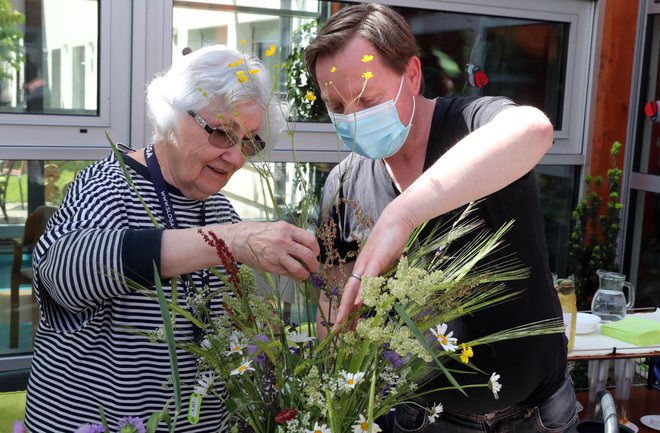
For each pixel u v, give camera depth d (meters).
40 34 2.80
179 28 3.02
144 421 1.39
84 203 1.37
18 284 2.92
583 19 3.71
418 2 3.34
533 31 3.62
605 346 2.81
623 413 3.23
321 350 1.16
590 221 3.73
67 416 1.40
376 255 1.13
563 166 3.86
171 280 1.22
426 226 1.50
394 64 1.45
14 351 2.95
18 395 1.89
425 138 1.58
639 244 4.05
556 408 1.69
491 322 1.54
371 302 1.03
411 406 1.73
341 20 1.46
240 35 3.12
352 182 1.70
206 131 1.34
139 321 1.38
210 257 1.17
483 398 1.61
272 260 1.14
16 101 2.81
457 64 3.48
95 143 2.94
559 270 3.92
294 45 3.20
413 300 1.10
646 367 3.81
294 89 3.19
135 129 2.99
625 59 3.82
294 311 1.33
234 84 1.32
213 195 1.56
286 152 3.18
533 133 1.25
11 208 2.86
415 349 1.04
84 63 2.89
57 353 1.41
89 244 1.20
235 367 1.13
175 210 1.47
